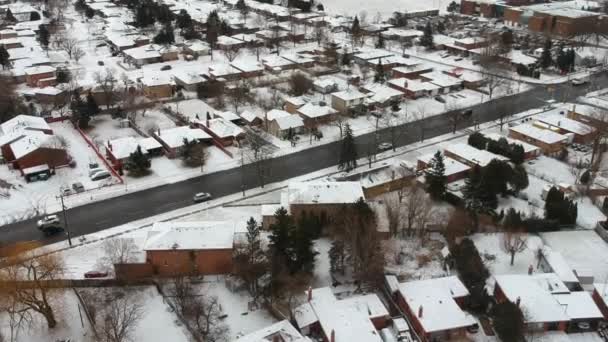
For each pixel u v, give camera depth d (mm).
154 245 89625
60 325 79938
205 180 126500
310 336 77875
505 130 154500
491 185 105562
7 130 142875
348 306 80125
